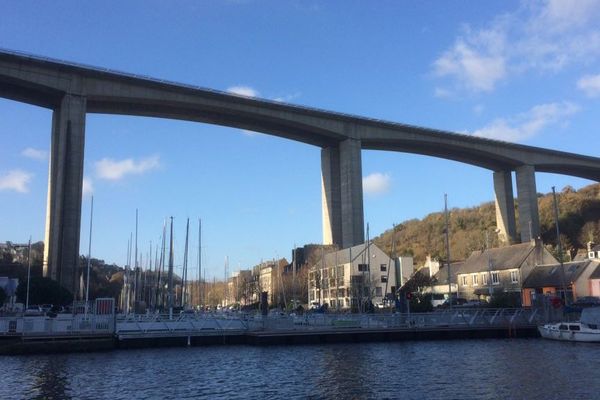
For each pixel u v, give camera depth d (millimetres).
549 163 141375
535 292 77625
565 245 136750
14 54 86125
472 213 172500
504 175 144250
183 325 51969
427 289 96625
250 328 53438
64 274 82688
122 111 102250
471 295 97625
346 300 101812
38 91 91000
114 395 27016
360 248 108375
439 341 52594
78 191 87625
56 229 85438
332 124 118188
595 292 77000
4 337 45781
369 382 29719
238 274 161000
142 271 105500
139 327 50312
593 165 147625
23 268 123438
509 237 140500
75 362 39125
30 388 28781
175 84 100062
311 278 116312
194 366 36938
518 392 25984
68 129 89000
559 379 29125
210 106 104375
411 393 26375
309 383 29844
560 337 49812
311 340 51500
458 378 30281
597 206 154250
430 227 172750
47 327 46375
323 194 127000
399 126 123812
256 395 26844
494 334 55594
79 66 91250
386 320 56406
